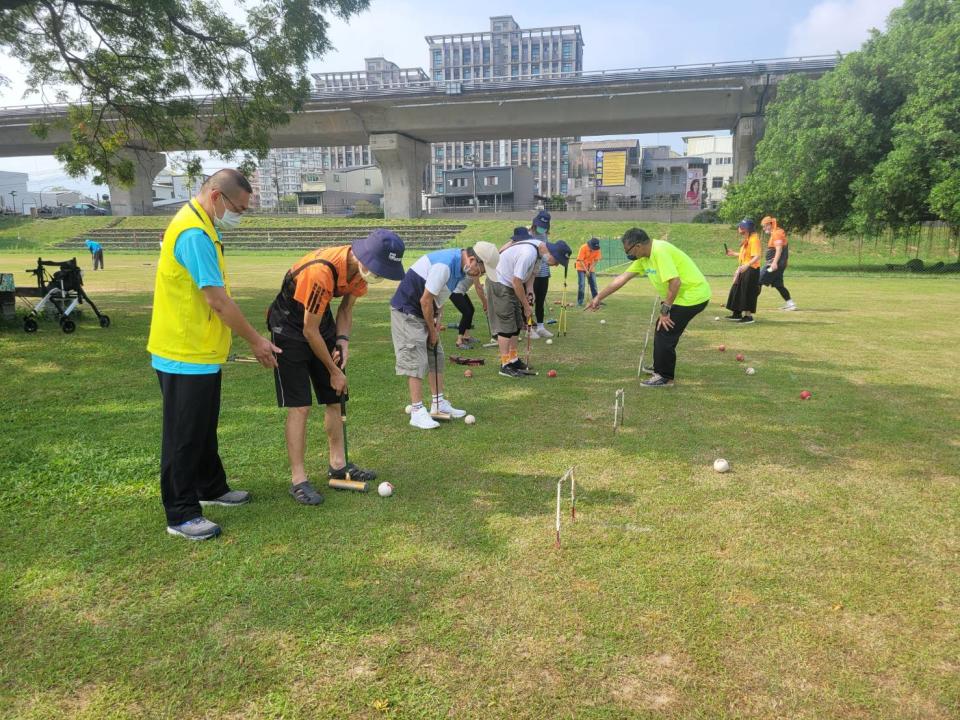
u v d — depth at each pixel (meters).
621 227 43.44
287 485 4.11
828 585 2.96
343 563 3.13
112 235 51.00
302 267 3.72
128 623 2.66
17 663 2.42
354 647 2.52
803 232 28.69
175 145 14.28
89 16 12.54
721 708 2.21
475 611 2.75
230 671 2.38
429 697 2.26
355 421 5.53
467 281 5.55
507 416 5.68
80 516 3.65
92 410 5.82
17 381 6.94
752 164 41.31
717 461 4.40
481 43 121.75
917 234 26.27
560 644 2.54
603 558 3.19
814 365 7.83
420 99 44.66
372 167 75.69
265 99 13.80
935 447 4.86
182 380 3.26
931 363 7.93
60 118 14.73
